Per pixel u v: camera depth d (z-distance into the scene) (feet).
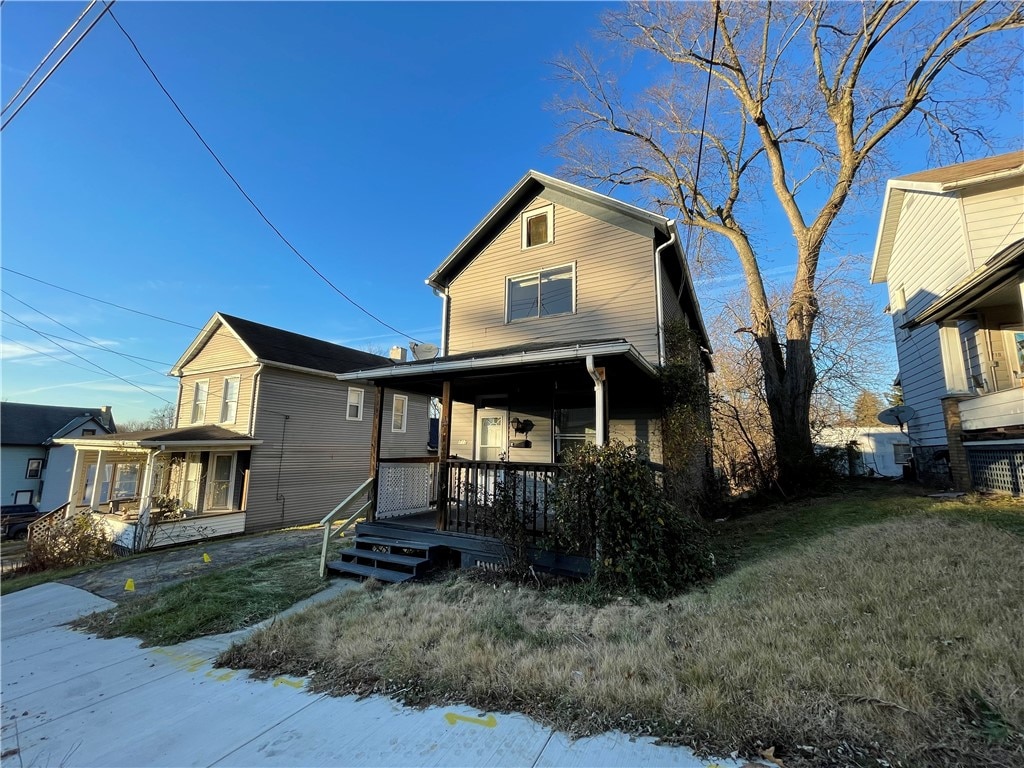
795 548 19.22
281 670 12.66
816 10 36.60
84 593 25.40
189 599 19.80
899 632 10.00
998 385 28.86
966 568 13.16
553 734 8.58
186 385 61.21
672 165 45.11
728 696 8.48
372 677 11.46
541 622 13.85
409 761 8.29
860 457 48.29
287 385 56.59
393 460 26.27
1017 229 28.32
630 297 29.94
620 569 15.64
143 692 12.25
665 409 28.96
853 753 6.94
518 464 19.44
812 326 39.78
